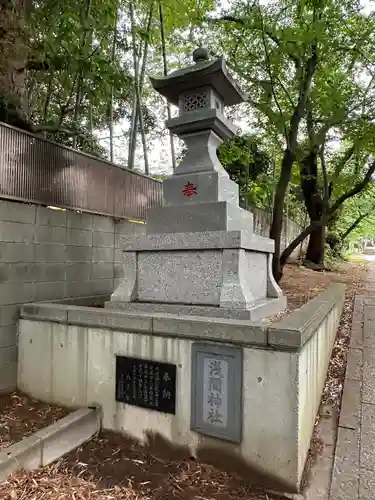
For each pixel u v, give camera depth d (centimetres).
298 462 267
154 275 390
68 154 461
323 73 719
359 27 721
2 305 387
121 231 553
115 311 367
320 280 1030
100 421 352
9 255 390
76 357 370
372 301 811
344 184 954
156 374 324
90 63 441
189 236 367
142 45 815
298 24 666
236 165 1071
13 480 262
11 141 387
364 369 482
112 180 536
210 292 357
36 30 467
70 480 272
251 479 280
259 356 280
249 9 684
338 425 365
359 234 2994
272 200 1126
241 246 343
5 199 384
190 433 307
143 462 305
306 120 806
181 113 422
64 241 455
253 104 732
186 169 416
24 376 402
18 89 448
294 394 267
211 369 298
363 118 727
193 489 268
